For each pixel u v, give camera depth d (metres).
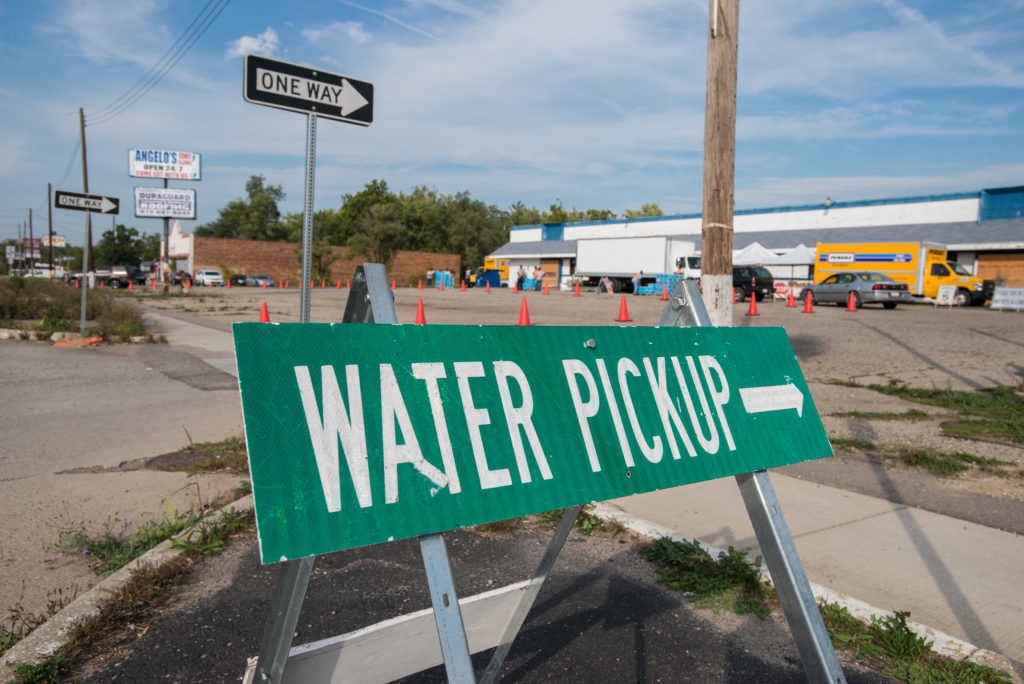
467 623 2.01
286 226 109.38
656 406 1.77
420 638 1.83
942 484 5.08
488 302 28.83
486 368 1.50
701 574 3.51
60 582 3.34
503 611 2.09
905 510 4.50
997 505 4.60
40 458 5.42
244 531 4.02
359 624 2.97
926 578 3.48
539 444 1.52
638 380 1.77
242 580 3.40
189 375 9.72
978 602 3.22
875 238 41.03
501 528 4.20
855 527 4.18
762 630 3.02
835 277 26.72
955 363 11.27
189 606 3.12
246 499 4.41
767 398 2.04
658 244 38.88
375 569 3.58
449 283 57.25
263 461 1.17
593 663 2.74
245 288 52.12
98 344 13.21
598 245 42.31
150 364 10.73
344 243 96.25
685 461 1.75
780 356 2.16
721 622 3.09
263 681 1.50
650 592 3.38
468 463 1.40
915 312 23.47
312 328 1.29
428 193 102.31
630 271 40.34
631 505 4.58
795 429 2.06
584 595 3.34
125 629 2.90
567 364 1.64
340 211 97.75
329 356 1.30
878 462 5.66
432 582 1.27
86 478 4.91
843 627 2.99
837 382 9.59
